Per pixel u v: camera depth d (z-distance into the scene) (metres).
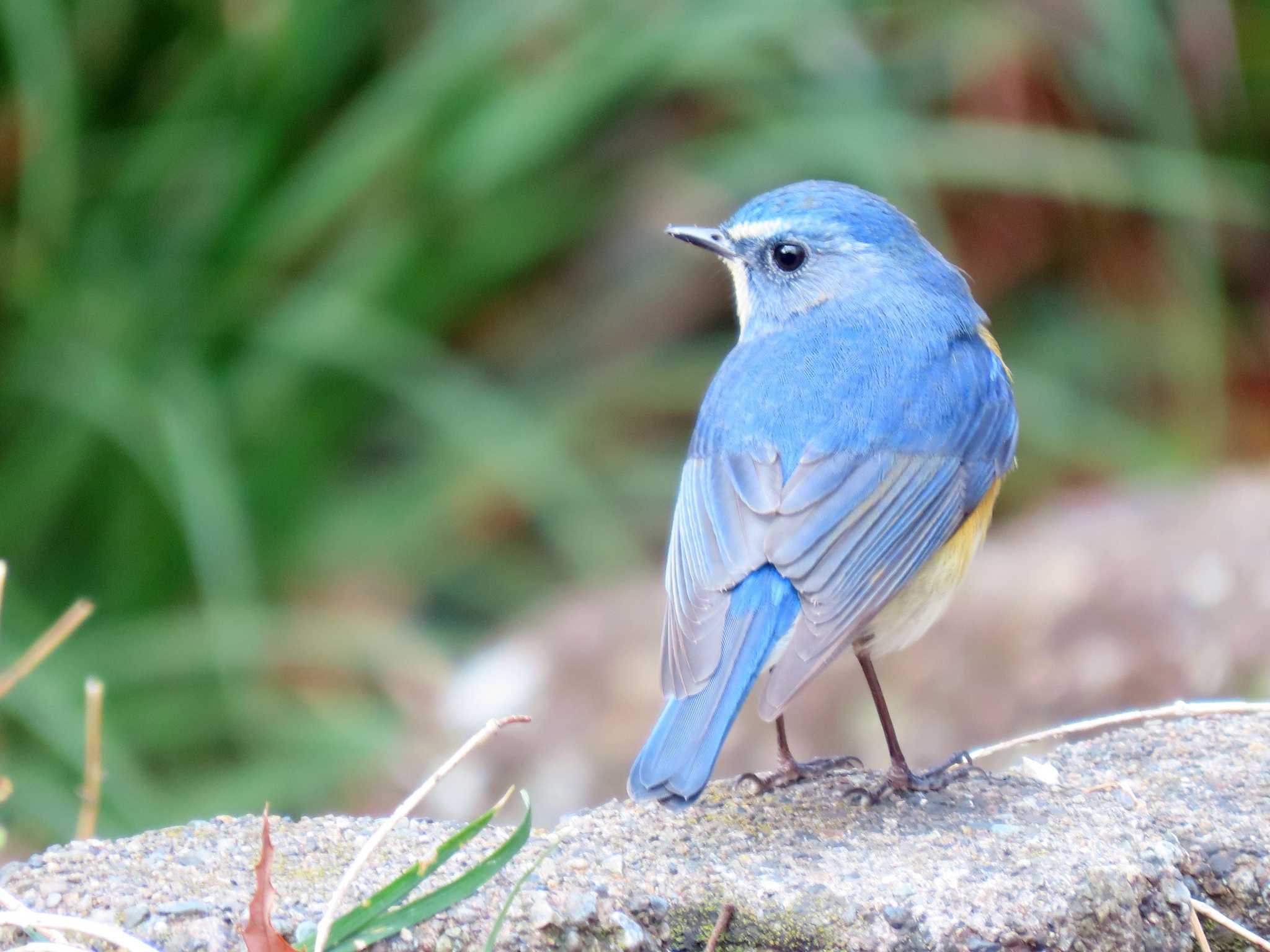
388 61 13.00
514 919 5.11
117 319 12.23
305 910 5.06
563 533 12.30
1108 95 13.33
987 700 10.23
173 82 13.07
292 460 12.54
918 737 10.20
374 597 12.70
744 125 13.31
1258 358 14.65
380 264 12.49
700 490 6.47
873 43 13.38
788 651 5.85
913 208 13.19
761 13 12.15
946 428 6.67
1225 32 13.41
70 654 11.23
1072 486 13.45
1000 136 12.98
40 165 12.26
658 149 13.67
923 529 6.46
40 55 12.19
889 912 5.22
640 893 5.27
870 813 5.91
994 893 5.30
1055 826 5.76
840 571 6.12
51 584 12.02
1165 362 13.76
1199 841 5.63
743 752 10.32
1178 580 10.37
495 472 12.70
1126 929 5.35
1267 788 6.03
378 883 5.25
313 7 12.32
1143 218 13.91
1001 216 13.95
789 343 6.93
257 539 12.39
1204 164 13.20
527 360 14.06
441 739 11.17
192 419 11.63
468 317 13.67
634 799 5.36
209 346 12.48
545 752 10.81
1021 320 14.14
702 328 14.31
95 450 11.95
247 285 12.40
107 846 5.45
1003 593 10.62
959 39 13.23
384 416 13.55
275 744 11.15
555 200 13.31
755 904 5.25
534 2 12.27
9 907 4.82
